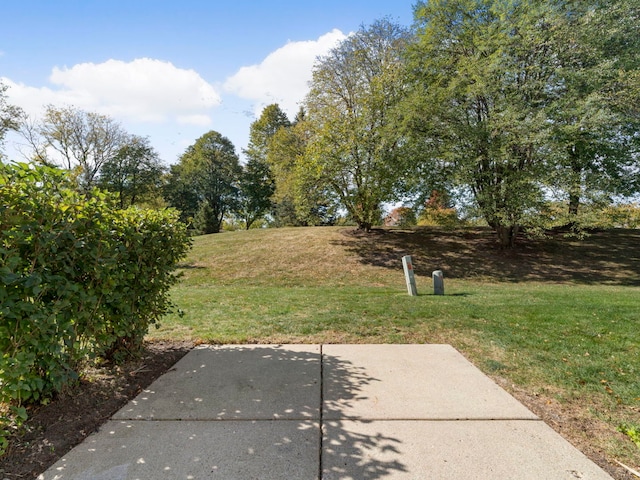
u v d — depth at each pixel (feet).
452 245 59.36
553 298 27.61
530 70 44.88
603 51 44.52
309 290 34.19
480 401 10.39
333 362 13.55
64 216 9.08
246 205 141.08
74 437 8.38
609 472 7.32
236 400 10.43
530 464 7.53
